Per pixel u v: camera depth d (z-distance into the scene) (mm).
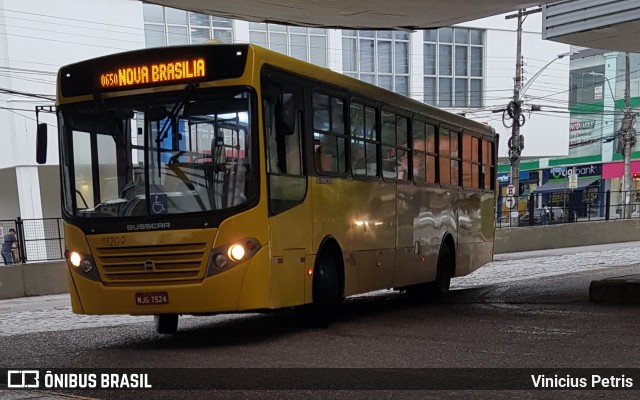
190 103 7980
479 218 15523
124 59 8234
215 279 7660
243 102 7871
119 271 7996
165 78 8055
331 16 14195
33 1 29344
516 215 30406
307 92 8984
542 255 26047
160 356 7809
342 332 9164
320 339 8602
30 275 18594
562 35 14406
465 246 14648
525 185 56469
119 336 9773
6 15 28812
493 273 20281
